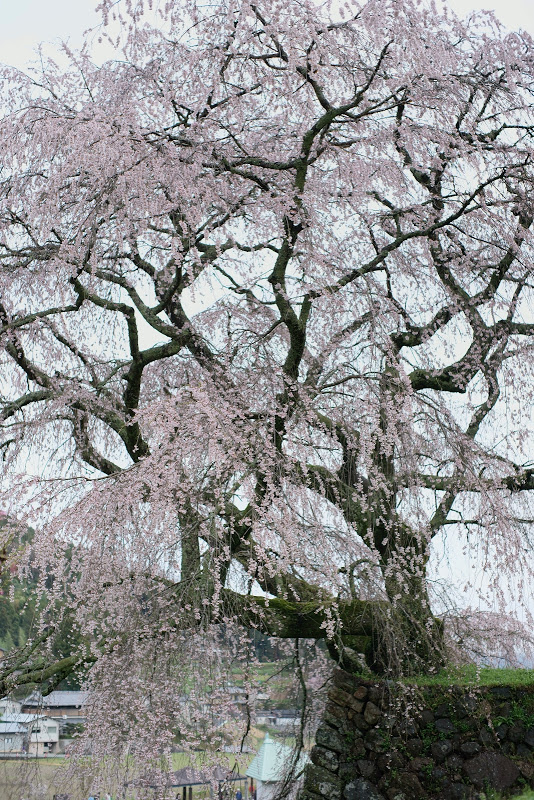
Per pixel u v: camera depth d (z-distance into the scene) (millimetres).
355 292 7723
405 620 7594
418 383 8469
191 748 5809
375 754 6949
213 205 7746
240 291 8461
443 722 6969
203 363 7984
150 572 6016
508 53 7734
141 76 7379
